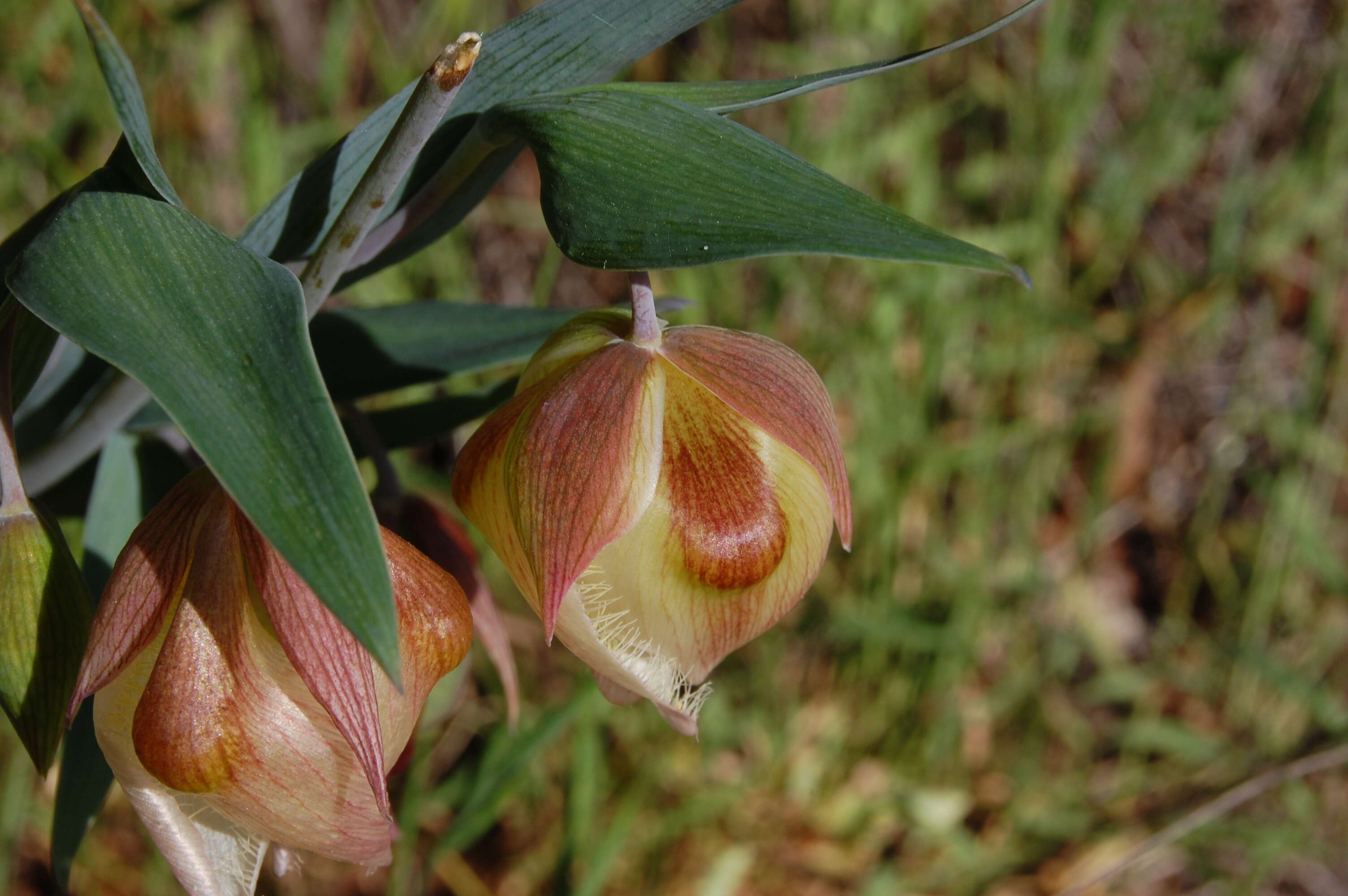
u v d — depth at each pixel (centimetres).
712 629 21
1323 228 49
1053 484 46
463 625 20
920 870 42
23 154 38
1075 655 45
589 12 21
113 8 38
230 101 43
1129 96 52
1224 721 46
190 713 20
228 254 19
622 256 19
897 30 43
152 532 20
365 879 40
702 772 40
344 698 19
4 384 20
